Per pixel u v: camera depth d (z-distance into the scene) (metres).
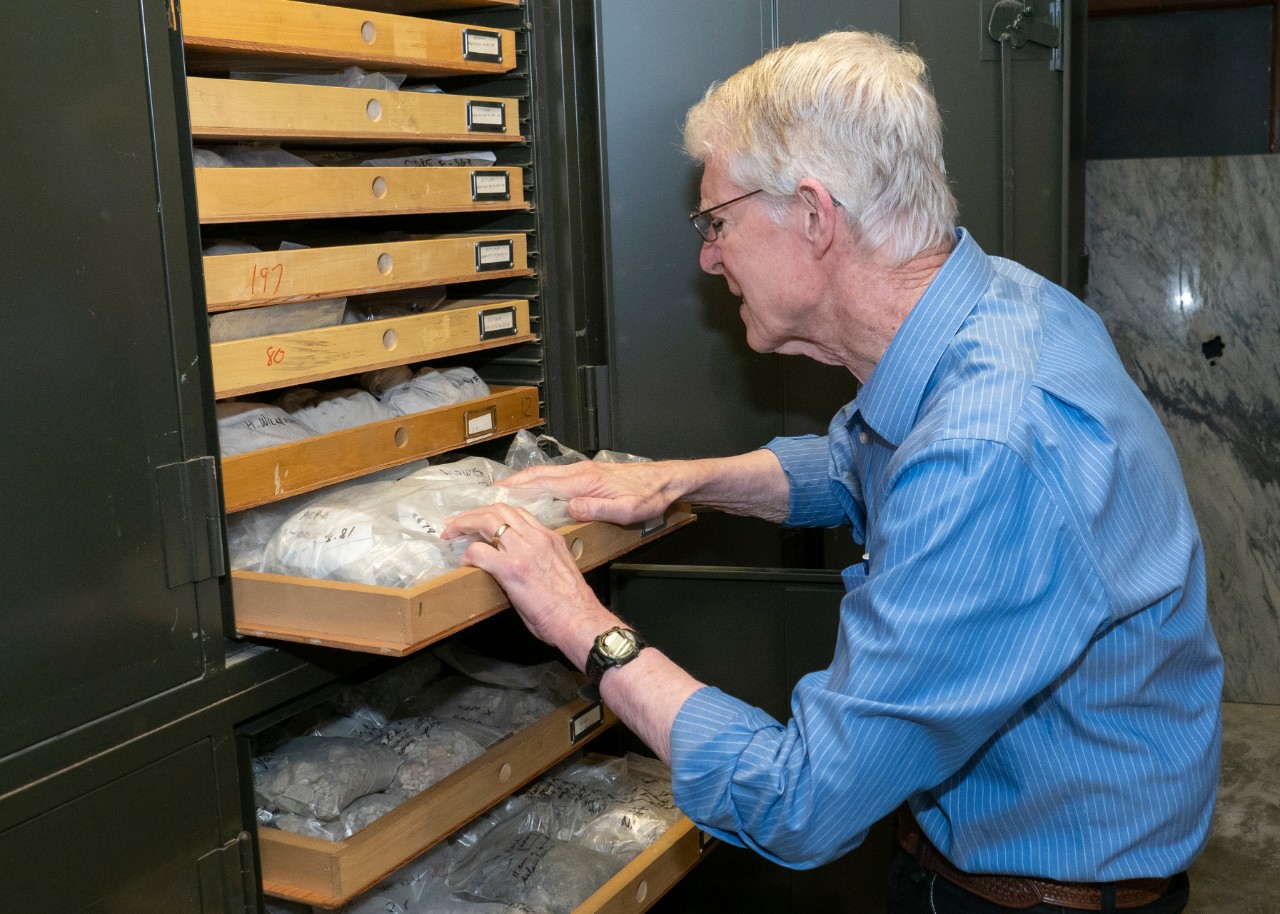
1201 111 3.24
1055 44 1.90
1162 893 1.14
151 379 1.12
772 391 1.82
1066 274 1.97
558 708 1.64
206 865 1.22
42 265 1.02
